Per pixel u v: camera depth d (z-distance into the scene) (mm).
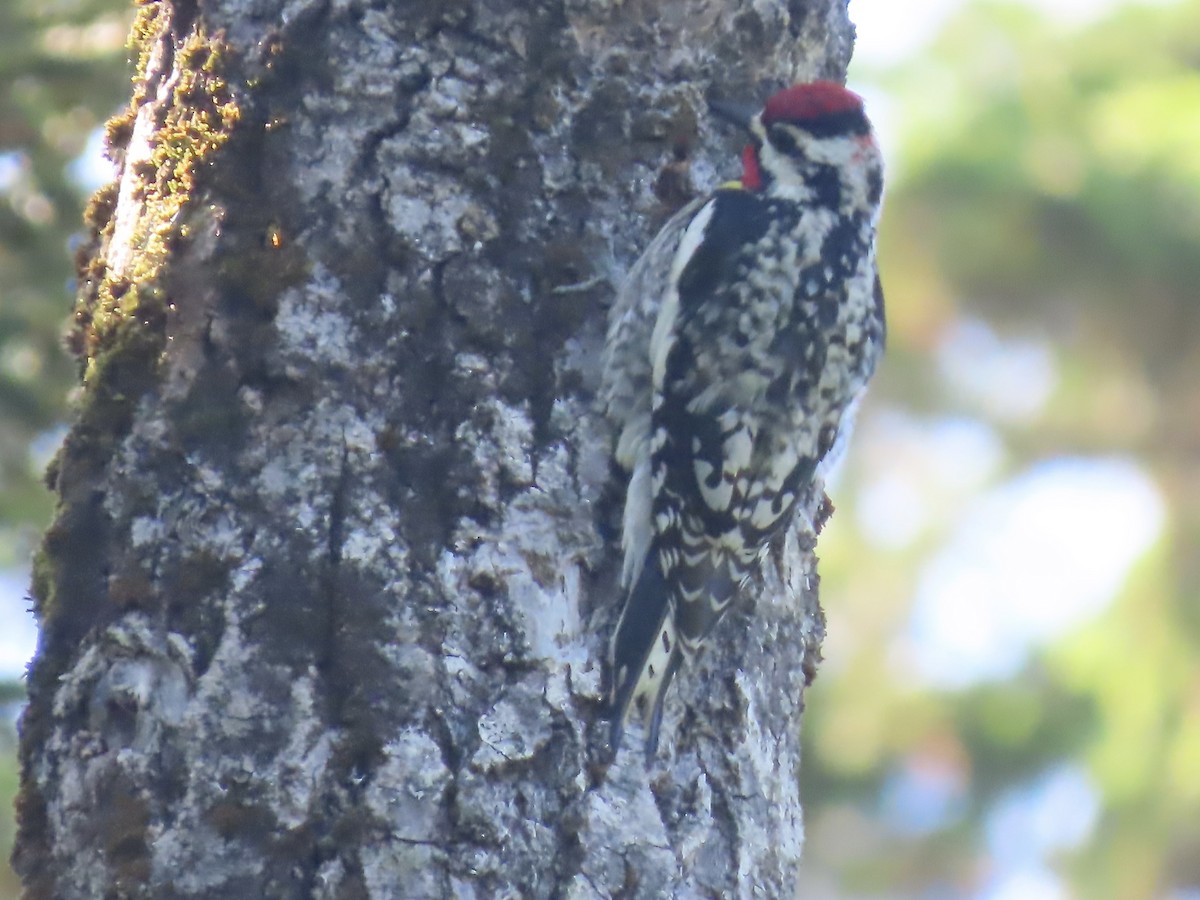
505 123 9805
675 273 10289
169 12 10086
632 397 9898
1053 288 29344
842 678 29359
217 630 8977
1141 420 30141
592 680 9430
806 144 11000
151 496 9227
